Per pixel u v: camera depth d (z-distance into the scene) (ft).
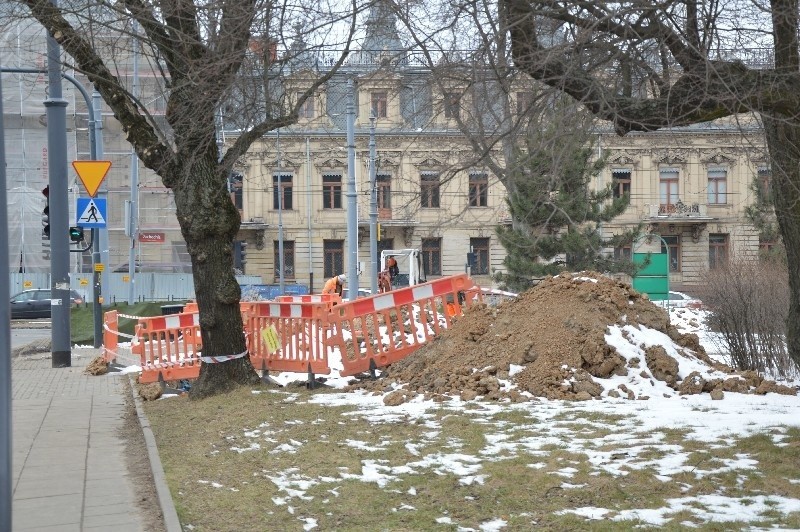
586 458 27.17
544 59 23.65
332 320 46.29
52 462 31.96
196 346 54.95
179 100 39.88
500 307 44.98
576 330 40.63
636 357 39.88
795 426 29.99
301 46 33.17
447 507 23.34
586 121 25.72
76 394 51.26
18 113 155.63
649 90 25.38
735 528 20.40
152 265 178.19
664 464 26.09
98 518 24.41
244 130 42.42
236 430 35.04
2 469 17.90
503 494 24.16
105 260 114.11
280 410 38.55
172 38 38.27
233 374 45.42
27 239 159.63
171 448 32.48
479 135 25.64
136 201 128.57
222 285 45.09
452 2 25.39
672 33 23.97
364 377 47.57
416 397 39.88
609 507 22.61
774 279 50.83
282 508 23.88
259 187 192.65
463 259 188.03
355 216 107.24
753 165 29.09
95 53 43.09
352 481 26.20
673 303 116.16
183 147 43.62
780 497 22.74
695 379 39.14
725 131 30.45
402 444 30.66
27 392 52.34
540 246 89.04
